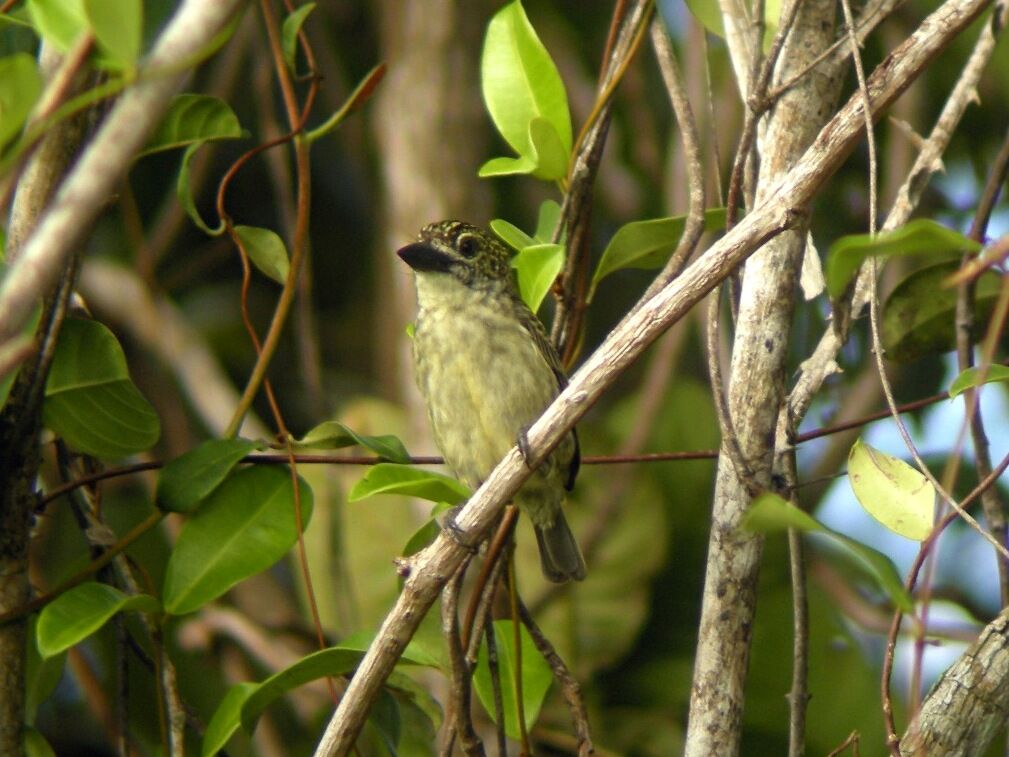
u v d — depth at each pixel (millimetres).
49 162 6730
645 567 12188
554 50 14078
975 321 8781
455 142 13133
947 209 13312
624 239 8367
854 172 13594
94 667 11562
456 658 7234
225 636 11711
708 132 12492
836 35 8250
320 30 13719
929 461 11961
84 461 8438
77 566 8305
